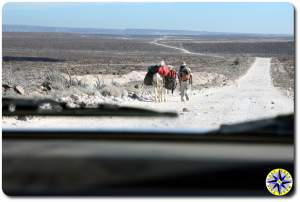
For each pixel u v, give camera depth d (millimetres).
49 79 27547
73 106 17031
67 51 90938
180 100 24641
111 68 50469
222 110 20031
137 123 15164
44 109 16234
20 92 21891
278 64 63875
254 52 105000
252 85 35719
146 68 52375
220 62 68312
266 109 20359
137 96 25719
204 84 36719
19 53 76562
